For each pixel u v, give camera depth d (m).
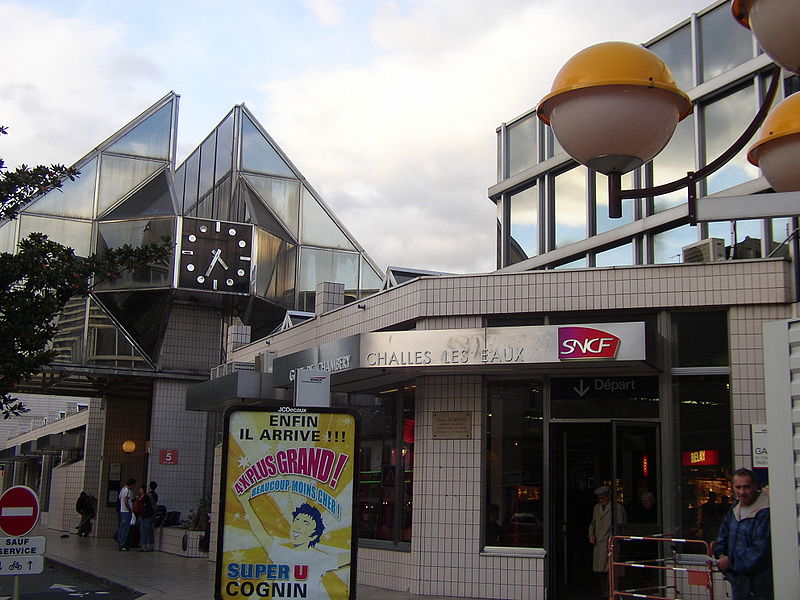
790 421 5.57
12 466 60.06
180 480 25.89
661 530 13.12
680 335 13.64
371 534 16.05
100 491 29.67
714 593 12.27
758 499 7.95
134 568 19.52
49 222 25.34
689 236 20.45
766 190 18.45
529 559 13.66
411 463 15.16
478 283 14.59
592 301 13.96
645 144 4.91
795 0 4.36
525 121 26.64
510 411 14.33
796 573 5.44
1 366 11.34
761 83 18.92
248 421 7.04
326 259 28.23
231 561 6.89
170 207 25.62
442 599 13.71
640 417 13.62
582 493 13.93
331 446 7.05
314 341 18.70
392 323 15.58
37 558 10.62
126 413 30.17
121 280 25.25
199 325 26.66
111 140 26.27
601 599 13.59
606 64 4.79
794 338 5.60
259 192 27.66
